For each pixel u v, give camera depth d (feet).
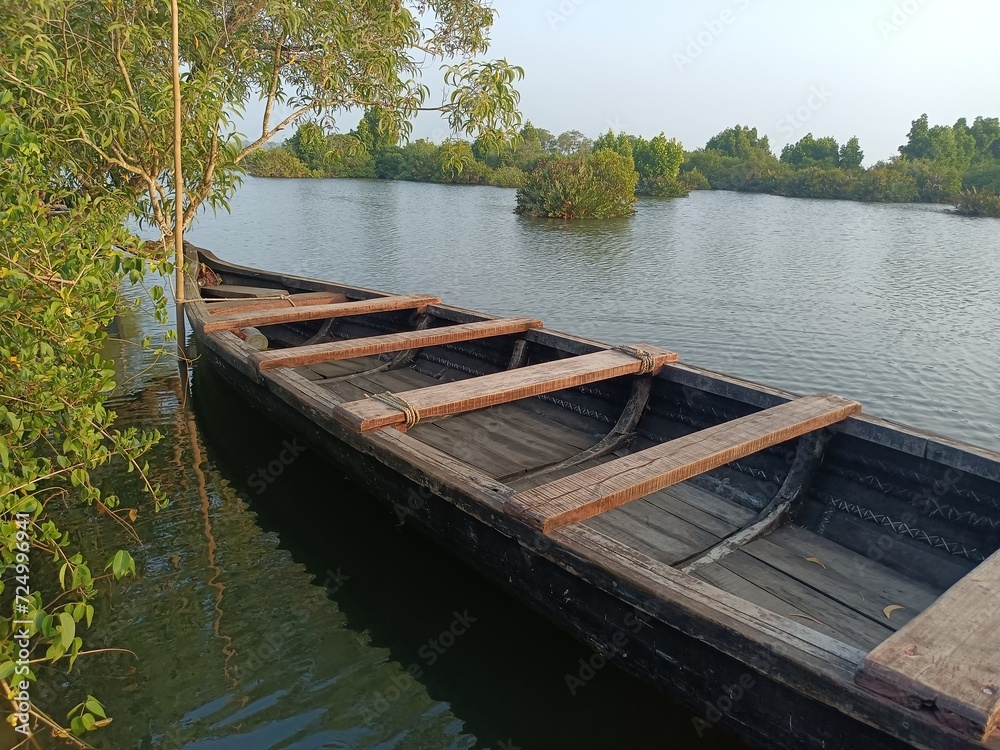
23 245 10.13
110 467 15.96
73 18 19.83
